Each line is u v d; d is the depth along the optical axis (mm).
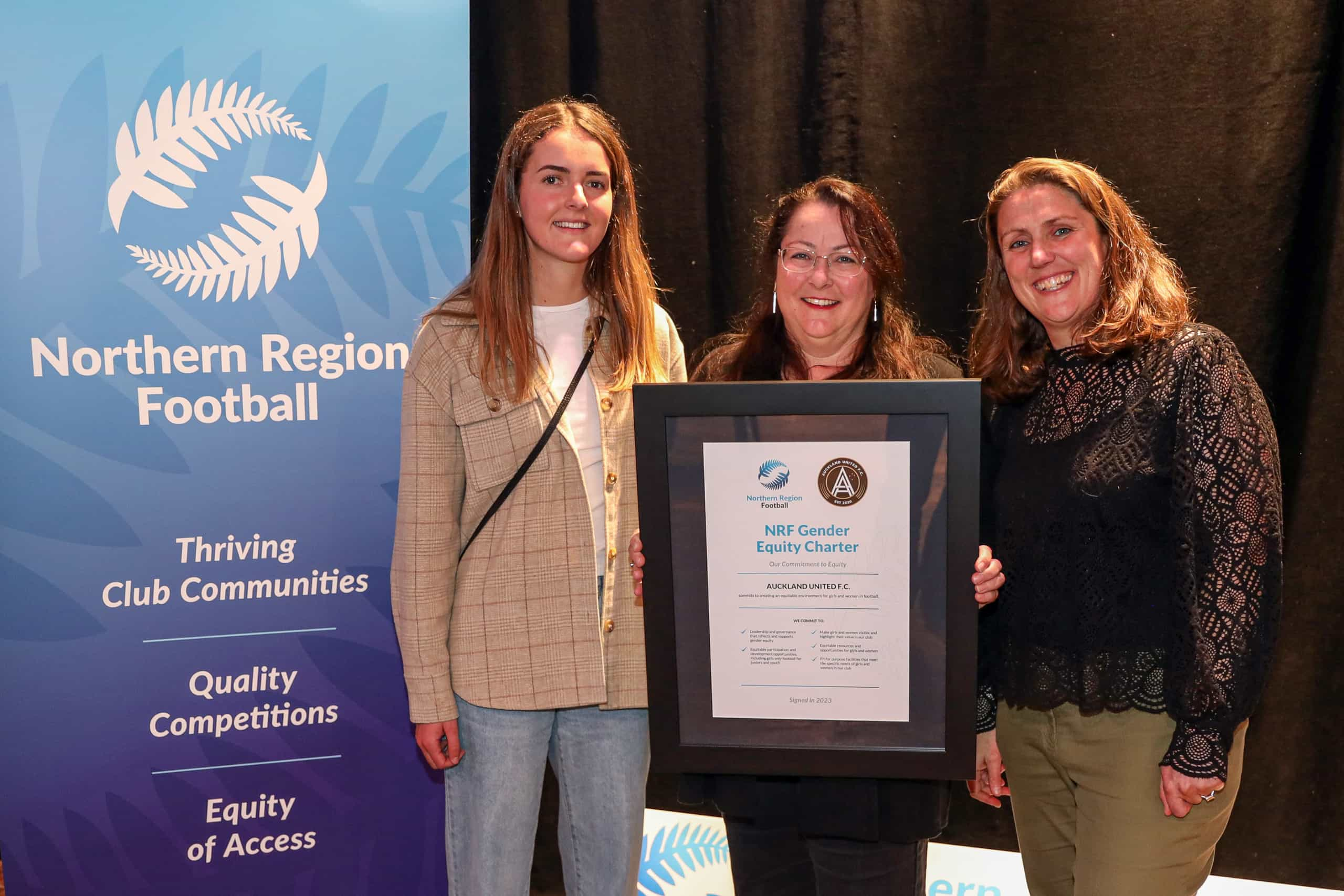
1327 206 2057
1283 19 2045
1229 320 2146
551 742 1806
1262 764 2229
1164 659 1428
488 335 1632
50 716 1883
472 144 2436
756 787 1550
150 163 1820
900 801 1479
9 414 1818
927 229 2275
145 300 1844
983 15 2186
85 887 1929
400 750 2053
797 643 1435
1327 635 2156
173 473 1891
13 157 1773
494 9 2391
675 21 2328
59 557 1858
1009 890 2139
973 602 1369
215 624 1938
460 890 1750
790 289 1527
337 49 1882
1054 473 1503
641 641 1698
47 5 1757
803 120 2301
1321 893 2074
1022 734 1603
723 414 1382
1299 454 2129
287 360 1918
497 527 1666
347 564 1989
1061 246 1501
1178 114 2113
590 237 1642
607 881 1753
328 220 1908
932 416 1356
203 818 1968
